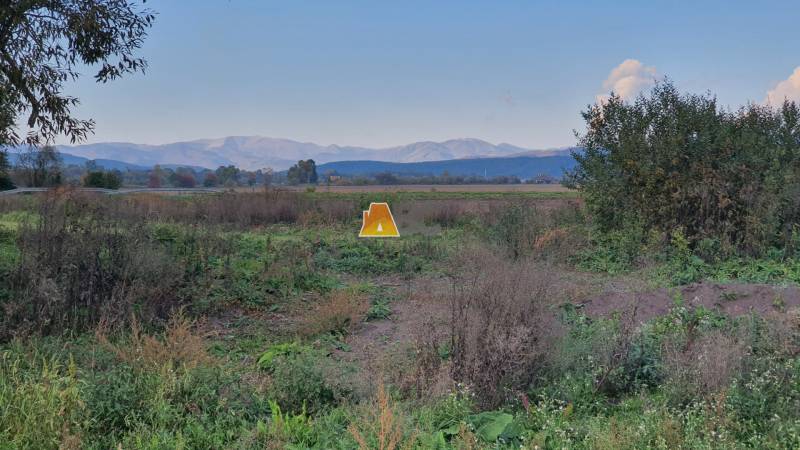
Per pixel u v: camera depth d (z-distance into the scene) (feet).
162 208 70.44
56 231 27.12
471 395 16.61
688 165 43.73
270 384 17.79
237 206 72.28
